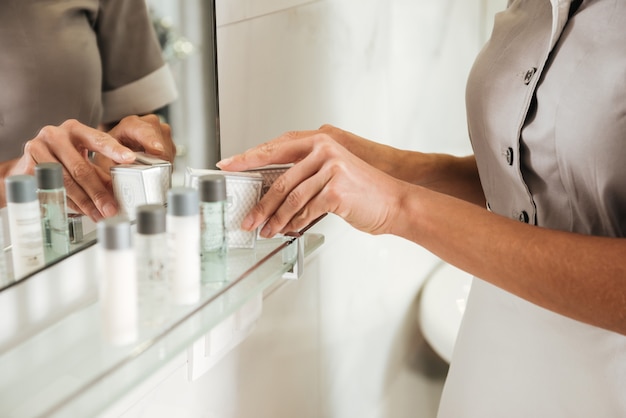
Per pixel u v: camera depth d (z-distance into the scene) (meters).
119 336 0.55
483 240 0.68
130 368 0.53
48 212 0.63
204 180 0.64
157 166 0.72
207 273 0.65
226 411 1.02
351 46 1.29
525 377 0.86
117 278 0.54
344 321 1.41
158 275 0.58
